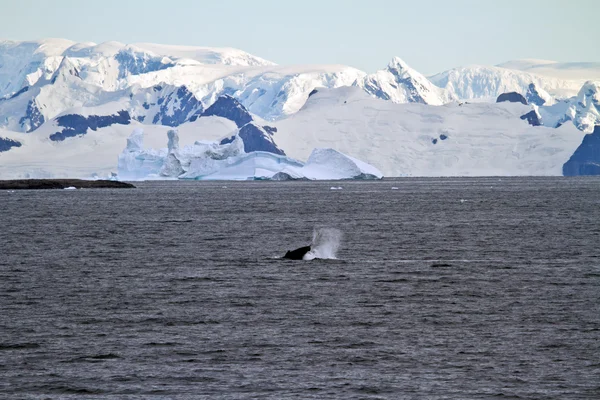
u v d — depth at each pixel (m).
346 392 124.38
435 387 126.44
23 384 128.00
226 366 136.38
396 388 126.06
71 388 126.25
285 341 150.88
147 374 132.50
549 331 157.75
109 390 125.31
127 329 159.88
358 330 158.88
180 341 151.00
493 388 125.88
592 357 140.62
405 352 143.88
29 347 147.25
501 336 154.12
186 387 126.62
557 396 122.75
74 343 149.62
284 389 125.75
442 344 148.88
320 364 137.50
